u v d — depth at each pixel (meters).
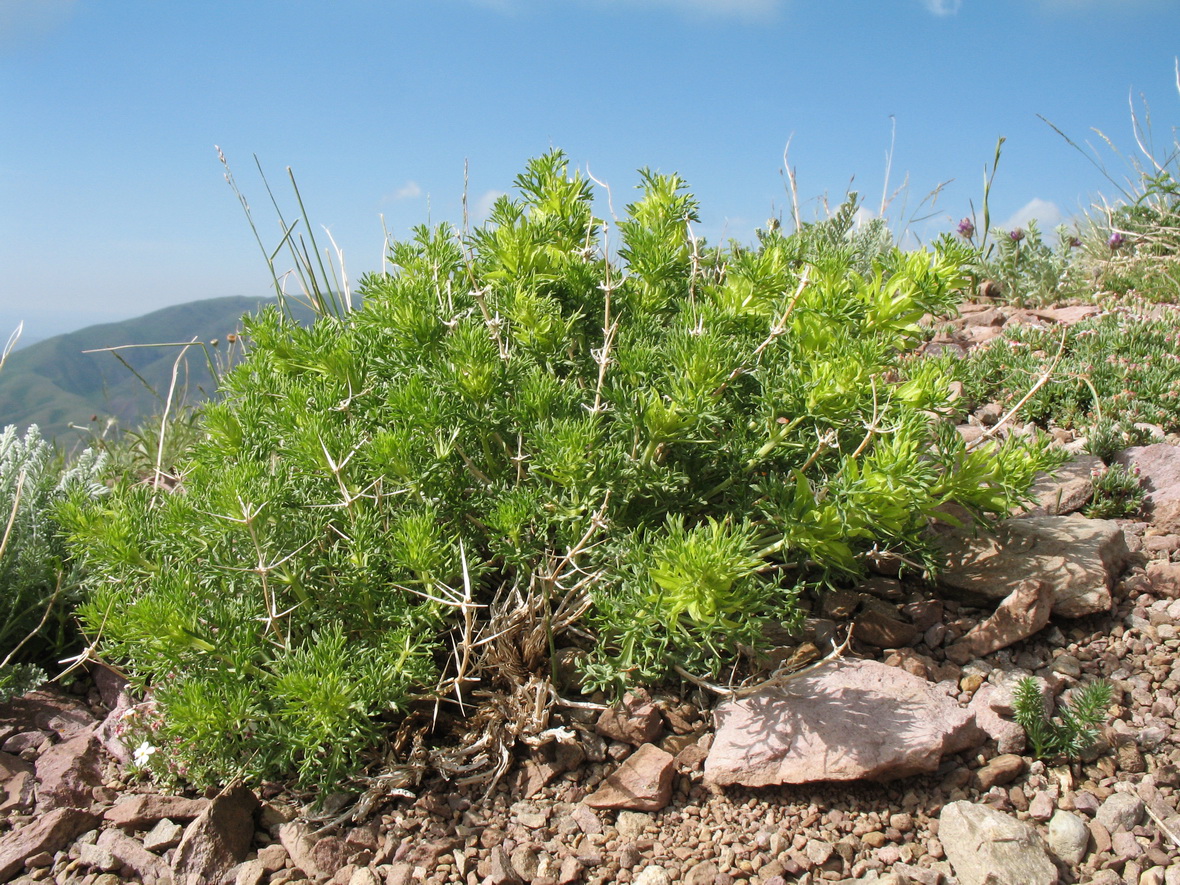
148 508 3.07
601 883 2.34
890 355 3.32
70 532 3.14
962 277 2.98
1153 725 2.70
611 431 2.94
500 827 2.53
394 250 3.60
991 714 2.76
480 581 3.00
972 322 6.47
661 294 3.49
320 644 2.42
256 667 2.55
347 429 2.84
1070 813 2.40
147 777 2.86
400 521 2.66
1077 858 2.29
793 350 3.02
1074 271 7.96
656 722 2.79
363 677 2.42
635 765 2.64
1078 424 4.43
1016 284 7.42
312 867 2.41
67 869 2.49
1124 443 4.15
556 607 3.02
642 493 2.82
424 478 2.75
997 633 3.05
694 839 2.46
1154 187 8.37
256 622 2.66
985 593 3.25
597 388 2.90
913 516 3.00
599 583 2.76
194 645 2.50
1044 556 3.32
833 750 2.54
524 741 2.72
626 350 2.95
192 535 2.69
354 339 3.20
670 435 2.70
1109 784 2.53
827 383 2.69
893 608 3.27
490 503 2.86
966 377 4.56
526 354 3.21
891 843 2.41
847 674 2.84
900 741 2.54
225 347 5.25
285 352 3.28
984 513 3.60
